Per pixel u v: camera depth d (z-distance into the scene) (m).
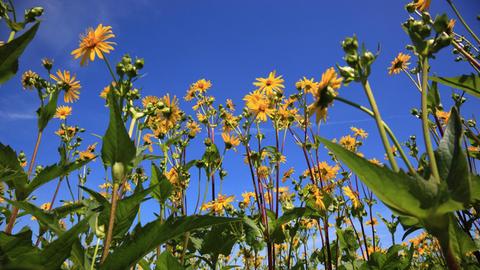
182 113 0.81
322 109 0.35
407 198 0.25
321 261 0.93
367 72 0.29
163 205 0.54
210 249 0.68
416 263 1.16
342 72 0.30
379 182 0.25
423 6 0.51
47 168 0.45
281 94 0.88
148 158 0.44
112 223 0.35
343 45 0.30
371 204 0.89
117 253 0.31
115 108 0.34
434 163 0.26
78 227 0.28
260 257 1.05
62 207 0.46
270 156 0.89
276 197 0.80
